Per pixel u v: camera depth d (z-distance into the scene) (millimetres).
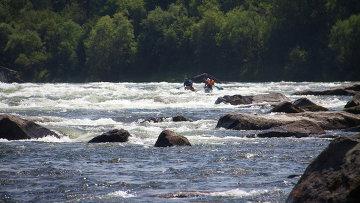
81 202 37500
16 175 46875
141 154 58125
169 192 40250
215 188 41469
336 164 30719
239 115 79250
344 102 116188
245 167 50156
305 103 92562
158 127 81438
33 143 66688
